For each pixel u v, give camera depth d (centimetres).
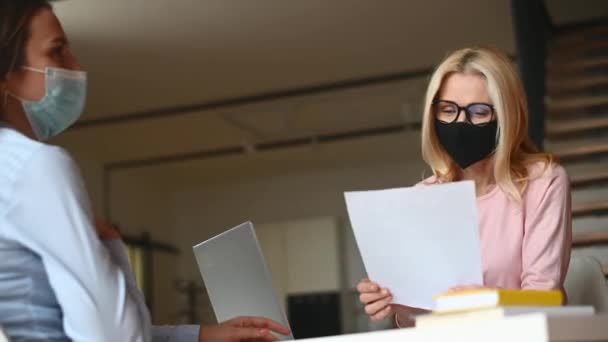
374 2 622
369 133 944
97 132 891
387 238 204
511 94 223
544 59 713
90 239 169
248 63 726
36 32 183
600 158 590
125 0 601
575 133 626
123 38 659
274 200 1135
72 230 168
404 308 229
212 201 1159
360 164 1099
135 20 631
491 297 147
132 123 866
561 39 748
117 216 1033
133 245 1052
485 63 224
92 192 989
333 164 1091
